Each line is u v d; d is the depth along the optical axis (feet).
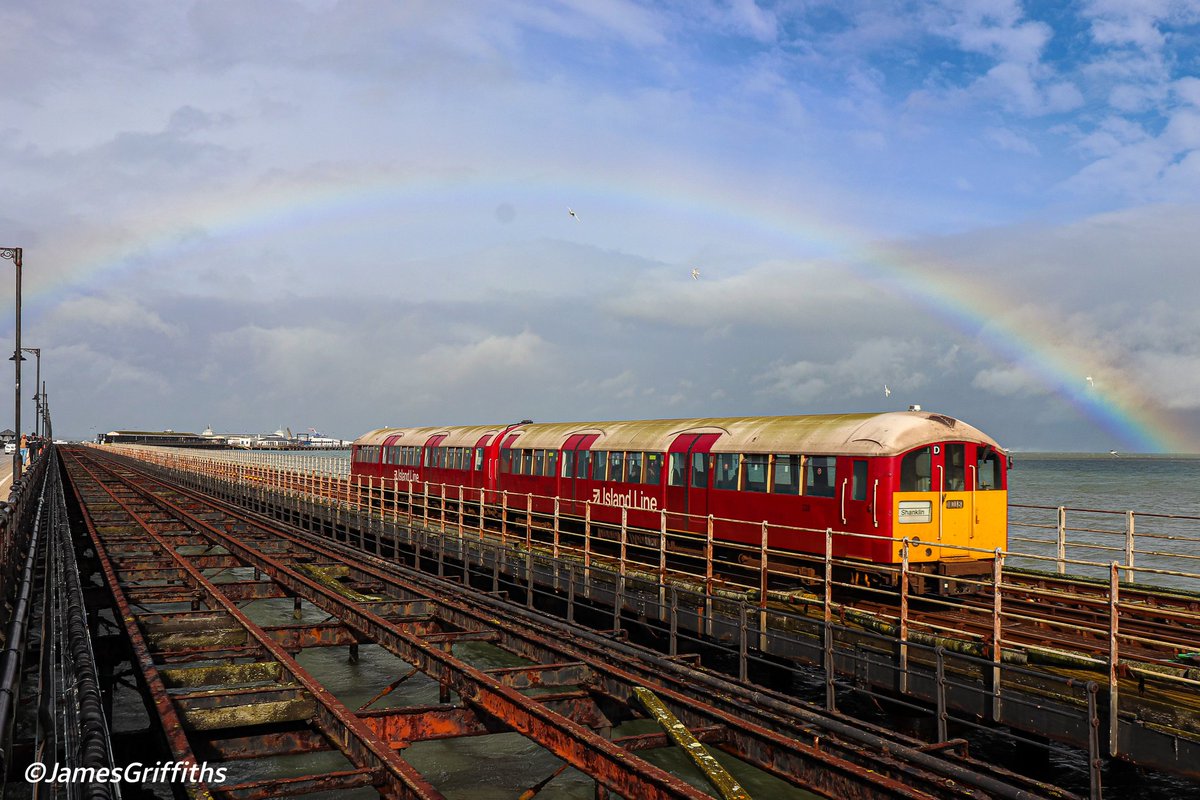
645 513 68.85
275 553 77.71
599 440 75.56
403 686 52.11
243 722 28.99
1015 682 32.58
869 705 48.55
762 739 28.09
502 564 66.85
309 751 29.14
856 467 51.16
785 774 27.22
